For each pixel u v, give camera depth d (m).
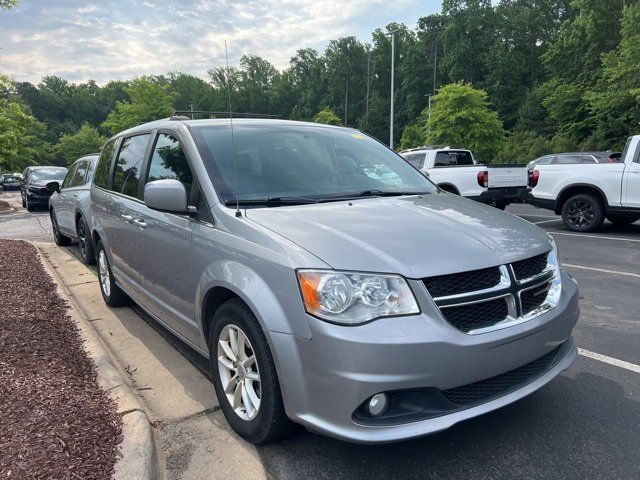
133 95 54.81
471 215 3.30
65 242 9.98
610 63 32.47
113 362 4.11
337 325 2.45
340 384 2.44
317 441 3.08
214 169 3.49
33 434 2.82
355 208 3.27
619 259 8.05
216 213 3.25
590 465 2.80
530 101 56.12
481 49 71.12
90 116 117.94
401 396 2.50
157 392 3.74
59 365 3.78
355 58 92.75
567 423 3.22
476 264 2.66
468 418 2.56
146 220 4.11
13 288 5.84
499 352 2.62
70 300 5.62
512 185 12.44
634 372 3.94
